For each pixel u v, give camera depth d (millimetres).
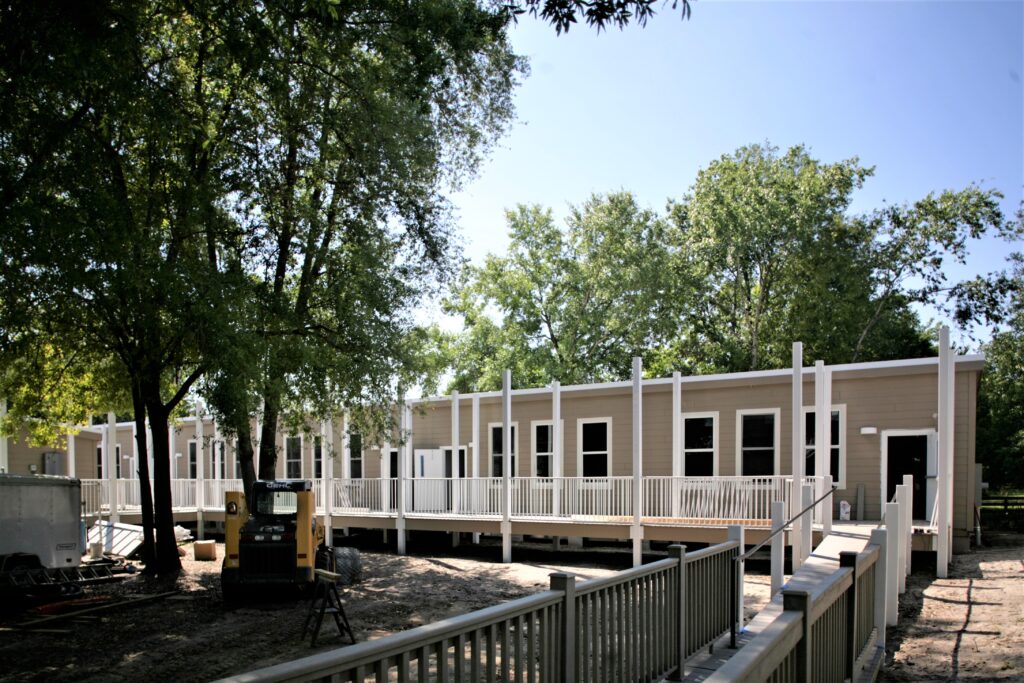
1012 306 31406
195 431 29766
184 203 13383
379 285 16312
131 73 10781
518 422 22297
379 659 2949
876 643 7469
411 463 24734
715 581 7836
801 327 32250
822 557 11000
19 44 8750
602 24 7359
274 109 14938
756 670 2752
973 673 7523
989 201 31766
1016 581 12703
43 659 10164
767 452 18266
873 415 17172
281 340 15750
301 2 11188
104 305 12414
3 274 9820
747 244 31906
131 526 22062
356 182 16203
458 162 18203
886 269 32688
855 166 32719
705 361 36219
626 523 17078
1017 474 31531
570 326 35500
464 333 38156
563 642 4523
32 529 14578
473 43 13422
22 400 18266
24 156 10516
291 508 15055
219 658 9938
